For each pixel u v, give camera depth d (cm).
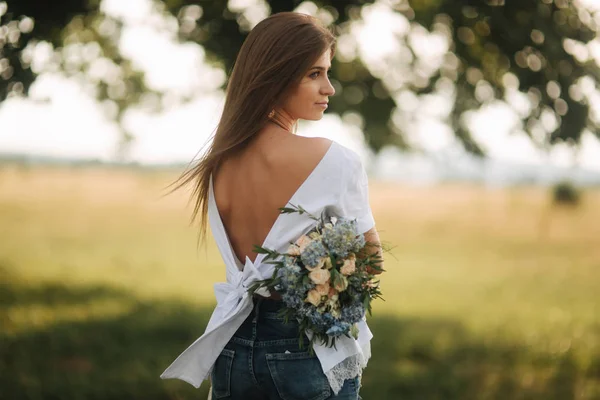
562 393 627
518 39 681
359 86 790
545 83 675
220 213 231
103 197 4759
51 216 3291
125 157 921
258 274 216
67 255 1805
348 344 217
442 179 6425
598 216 3806
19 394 555
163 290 1255
